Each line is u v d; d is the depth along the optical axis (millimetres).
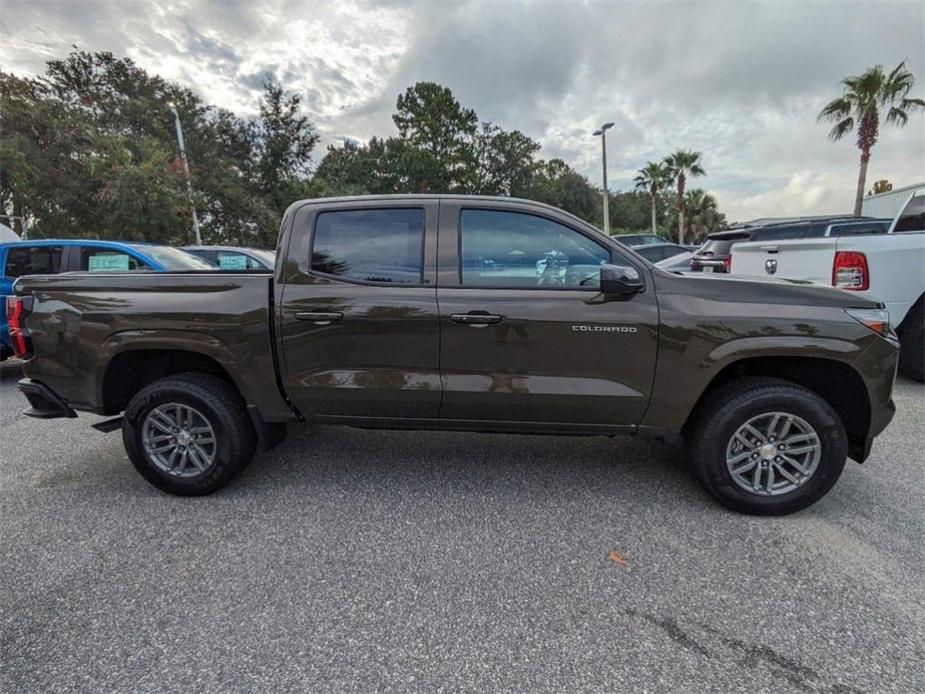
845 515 2977
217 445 3209
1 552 2701
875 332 2838
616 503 3152
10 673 1929
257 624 2176
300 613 2240
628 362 2945
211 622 2189
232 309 3121
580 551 2670
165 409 3234
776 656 1983
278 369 3146
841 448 2855
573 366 2984
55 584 2441
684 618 2189
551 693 1829
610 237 3023
